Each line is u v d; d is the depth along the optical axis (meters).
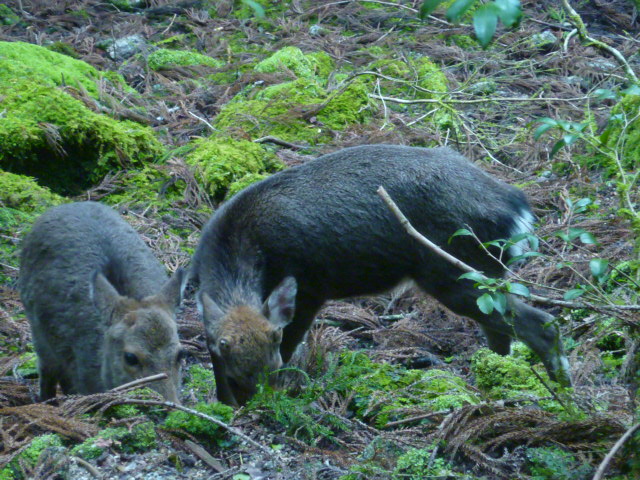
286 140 16.23
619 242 11.95
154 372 8.28
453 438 7.46
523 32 21.53
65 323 9.25
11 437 7.61
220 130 16.44
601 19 22.33
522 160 15.73
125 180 14.67
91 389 9.07
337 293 10.23
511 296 9.49
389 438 7.60
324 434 7.74
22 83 15.52
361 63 20.38
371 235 9.80
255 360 8.76
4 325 10.98
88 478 7.08
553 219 13.41
